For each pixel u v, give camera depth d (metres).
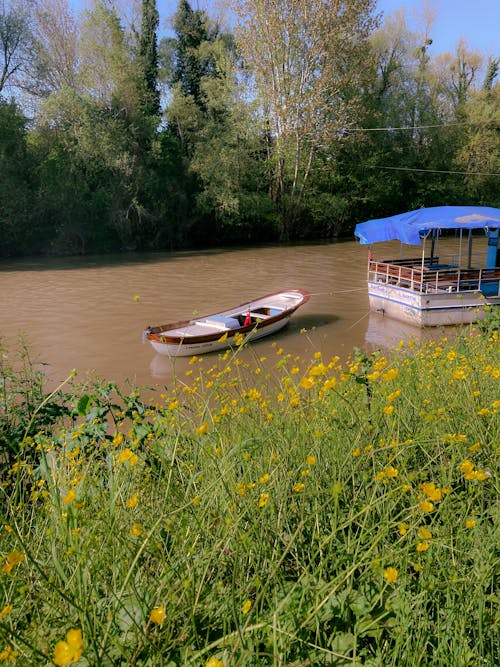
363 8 34.56
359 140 39.31
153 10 36.06
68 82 33.59
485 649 2.07
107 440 4.16
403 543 2.65
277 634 1.99
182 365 12.03
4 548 2.68
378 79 43.69
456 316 15.80
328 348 13.29
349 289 21.27
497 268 16.44
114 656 1.99
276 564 2.31
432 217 16.17
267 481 2.91
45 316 16.62
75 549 2.13
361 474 3.20
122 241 34.56
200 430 2.53
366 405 4.25
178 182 36.03
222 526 2.54
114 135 31.64
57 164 31.38
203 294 20.25
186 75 38.34
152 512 2.82
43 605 2.25
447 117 45.50
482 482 3.06
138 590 2.27
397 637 1.99
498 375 4.21
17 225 31.23
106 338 14.19
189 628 2.07
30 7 32.88
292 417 3.87
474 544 2.54
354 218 43.78
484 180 44.81
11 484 3.94
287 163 38.62
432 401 4.29
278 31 33.34
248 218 38.84
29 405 5.03
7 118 30.42
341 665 2.02
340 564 2.34
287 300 17.53
